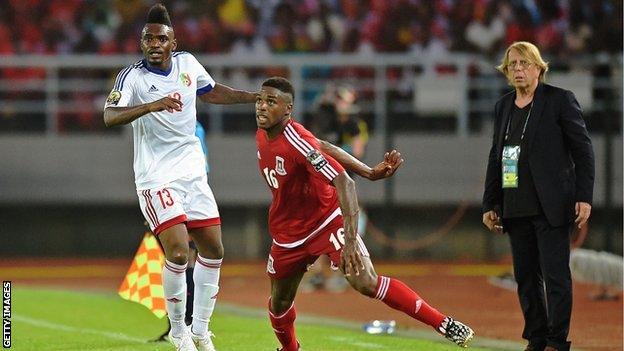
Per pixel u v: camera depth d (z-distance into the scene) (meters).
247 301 53.81
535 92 30.94
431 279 64.31
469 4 85.00
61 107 81.69
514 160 30.84
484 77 78.44
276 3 86.81
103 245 79.19
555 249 30.28
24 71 86.38
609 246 69.44
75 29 88.00
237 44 86.25
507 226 31.59
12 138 79.12
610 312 46.28
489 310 48.84
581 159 30.25
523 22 83.88
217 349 35.03
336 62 77.50
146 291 36.50
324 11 86.31
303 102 80.12
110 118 28.77
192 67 31.30
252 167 78.31
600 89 74.56
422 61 76.94
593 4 83.25
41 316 46.19
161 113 30.36
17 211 79.12
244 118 80.19
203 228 31.03
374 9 86.00
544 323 31.50
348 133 56.47
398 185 76.94
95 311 48.34
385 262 75.81
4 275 68.44
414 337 38.53
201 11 87.12
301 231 28.55
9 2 88.31
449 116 78.50
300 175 27.84
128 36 87.69
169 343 36.09
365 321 44.50
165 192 30.25
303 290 57.91
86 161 79.12
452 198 76.81
